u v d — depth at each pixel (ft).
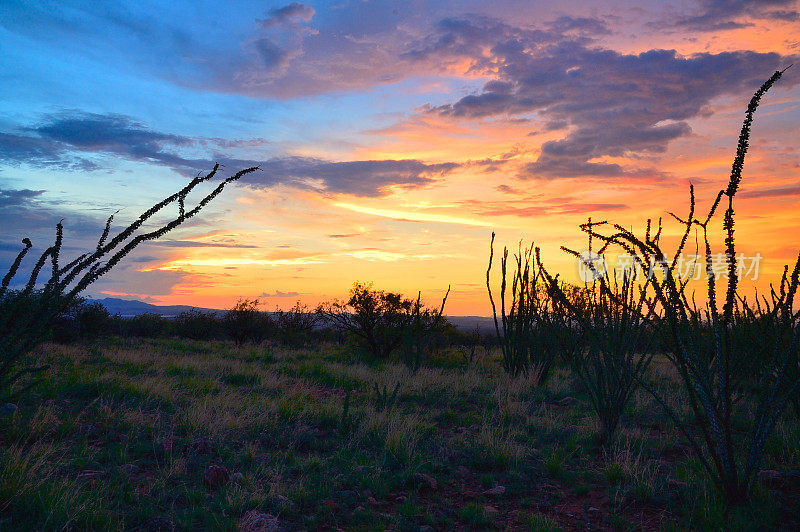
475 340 68.64
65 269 12.68
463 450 18.12
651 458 17.25
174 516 11.85
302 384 31.60
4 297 12.30
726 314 12.81
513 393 29.48
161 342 67.97
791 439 18.06
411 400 28.35
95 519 11.11
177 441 17.97
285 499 12.95
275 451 17.80
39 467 14.10
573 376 33.68
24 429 17.42
